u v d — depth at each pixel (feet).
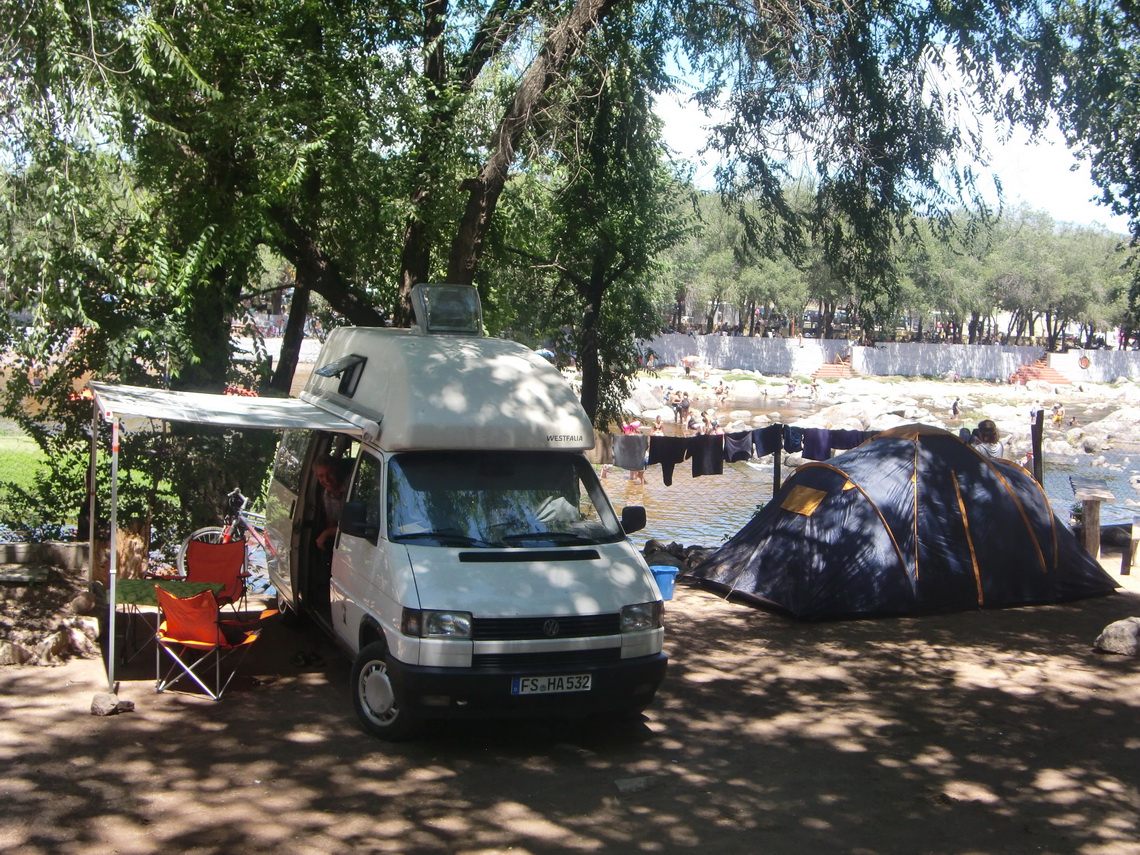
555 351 74.90
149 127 32.99
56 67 26.94
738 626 32.71
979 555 35.24
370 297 49.67
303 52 38.24
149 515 35.88
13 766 19.21
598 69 42.55
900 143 39.37
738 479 98.17
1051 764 21.44
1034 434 46.14
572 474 24.85
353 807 18.35
